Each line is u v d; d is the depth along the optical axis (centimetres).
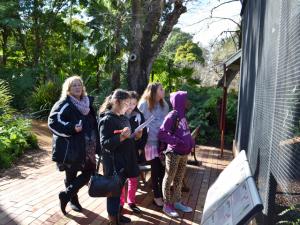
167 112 471
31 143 780
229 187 257
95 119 411
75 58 1719
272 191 263
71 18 1725
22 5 1653
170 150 416
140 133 385
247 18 698
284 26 262
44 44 1783
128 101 361
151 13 1243
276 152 260
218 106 1126
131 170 366
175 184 439
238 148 729
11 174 595
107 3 1467
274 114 280
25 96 1403
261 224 299
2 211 429
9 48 1820
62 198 409
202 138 1088
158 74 1587
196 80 1602
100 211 441
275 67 294
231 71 904
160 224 414
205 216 264
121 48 1405
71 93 395
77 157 385
